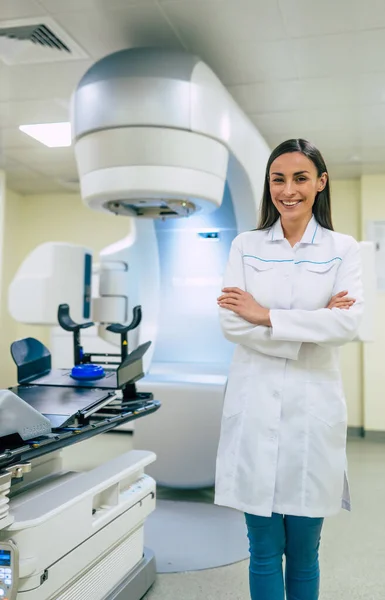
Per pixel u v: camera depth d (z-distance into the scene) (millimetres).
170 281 2975
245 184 2611
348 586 1976
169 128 2119
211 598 1868
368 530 2570
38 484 1584
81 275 3117
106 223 5676
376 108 3527
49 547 1310
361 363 5094
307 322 1236
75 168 4922
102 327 3111
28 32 2652
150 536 2408
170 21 2518
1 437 1255
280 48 2758
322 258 1329
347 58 2854
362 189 5047
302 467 1260
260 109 3562
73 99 2266
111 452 4184
